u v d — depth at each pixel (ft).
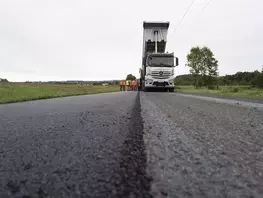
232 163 3.48
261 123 7.95
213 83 132.46
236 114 10.81
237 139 5.34
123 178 2.82
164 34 65.41
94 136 5.67
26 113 12.62
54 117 10.22
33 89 61.98
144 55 69.31
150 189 2.48
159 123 7.86
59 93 48.75
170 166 3.30
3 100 29.84
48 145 4.74
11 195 2.36
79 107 15.56
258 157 3.82
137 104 17.25
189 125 7.47
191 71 134.72
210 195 2.35
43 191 2.46
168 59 61.93
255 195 2.38
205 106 15.49
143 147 4.50
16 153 4.10
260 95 34.12
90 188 2.51
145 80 62.90
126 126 7.23
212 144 4.81
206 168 3.23
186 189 2.50
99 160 3.59
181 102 19.70
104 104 17.81
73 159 3.67
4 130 6.81
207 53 130.72
